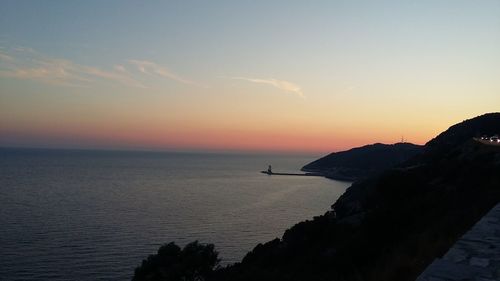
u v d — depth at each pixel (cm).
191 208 12562
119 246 7606
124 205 13000
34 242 7794
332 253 2361
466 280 653
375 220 2209
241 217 10969
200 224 9894
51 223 9669
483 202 1625
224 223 10069
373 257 1719
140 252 7219
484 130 8306
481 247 835
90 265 6438
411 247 1290
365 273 1416
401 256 1227
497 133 7781
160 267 3975
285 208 12681
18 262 6525
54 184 18925
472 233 949
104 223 9806
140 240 8100
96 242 7875
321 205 13412
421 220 1991
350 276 1555
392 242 1820
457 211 1706
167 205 13188
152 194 16225
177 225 9731
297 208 12700
